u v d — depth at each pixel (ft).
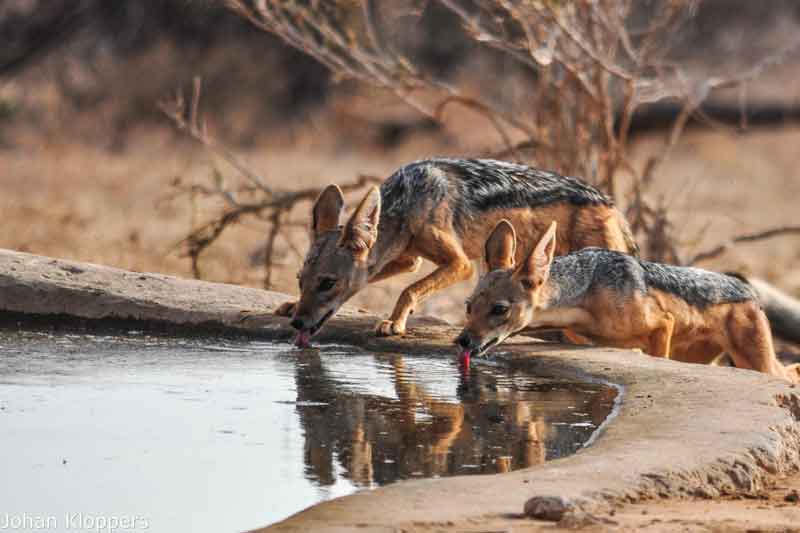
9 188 119.44
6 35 158.40
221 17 163.73
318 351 48.62
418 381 42.88
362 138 161.99
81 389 40.45
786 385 39.52
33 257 54.75
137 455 32.71
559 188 55.77
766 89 160.04
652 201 112.16
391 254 52.85
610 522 26.96
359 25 78.59
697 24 167.94
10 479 30.58
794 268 97.71
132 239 90.38
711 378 40.47
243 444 33.96
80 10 160.25
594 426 36.37
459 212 53.88
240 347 49.08
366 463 32.24
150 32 163.84
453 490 28.58
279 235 94.38
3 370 43.32
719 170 149.48
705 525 27.50
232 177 118.42
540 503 27.14
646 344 49.42
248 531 26.04
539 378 43.50
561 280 48.52
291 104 166.81
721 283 51.06
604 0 73.31
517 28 95.61
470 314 46.70
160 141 151.23
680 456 31.68
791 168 154.71
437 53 145.07
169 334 51.65
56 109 154.40
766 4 171.53
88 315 52.34
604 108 71.51
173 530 27.07
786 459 34.09
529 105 86.17
